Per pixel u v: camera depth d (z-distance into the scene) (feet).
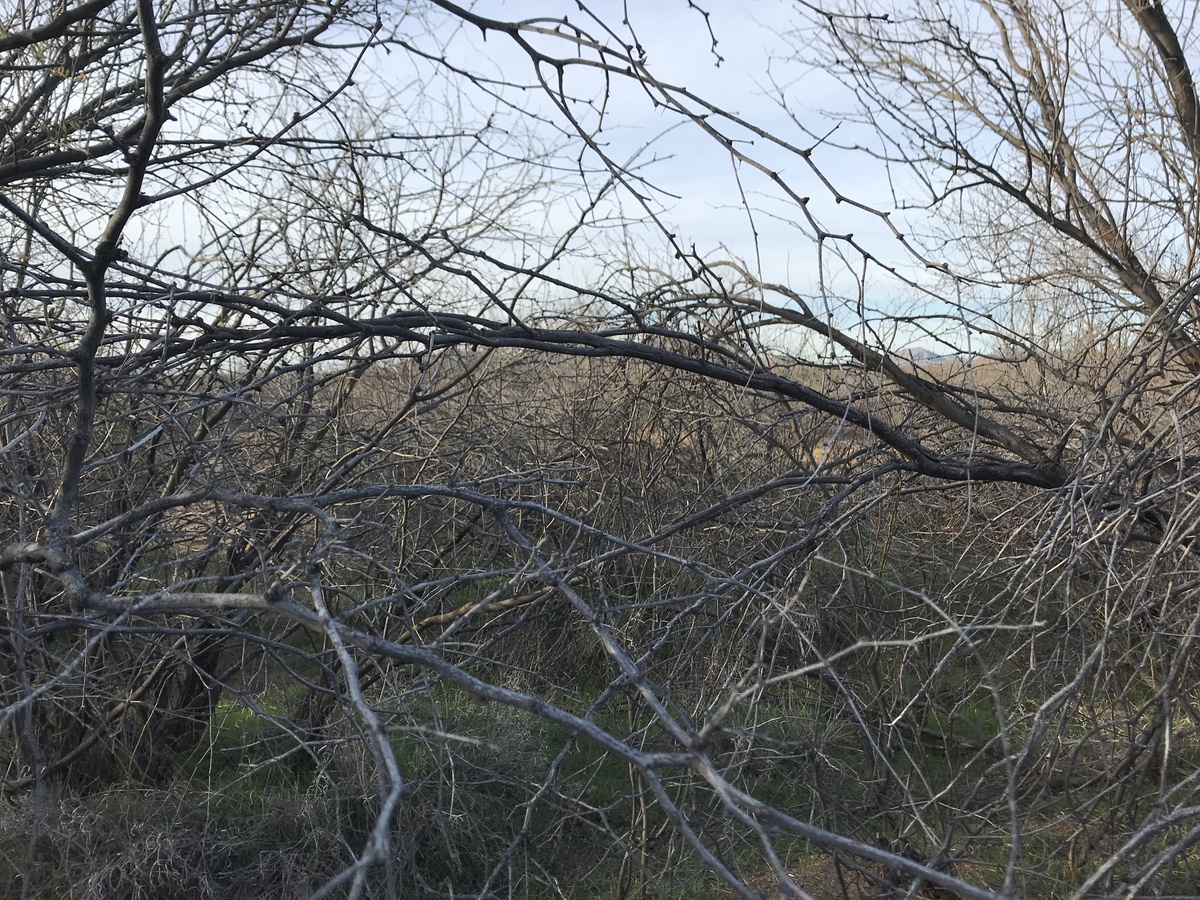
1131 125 15.84
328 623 5.77
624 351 12.53
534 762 15.05
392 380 17.88
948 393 15.03
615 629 13.23
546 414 16.96
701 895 12.43
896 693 13.28
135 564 14.78
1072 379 15.93
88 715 14.55
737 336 14.40
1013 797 6.40
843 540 14.15
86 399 7.95
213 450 11.34
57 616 9.32
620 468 14.44
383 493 8.76
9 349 9.60
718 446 15.53
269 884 12.98
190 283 11.41
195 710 15.16
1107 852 11.39
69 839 12.82
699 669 13.44
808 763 12.72
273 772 15.24
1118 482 13.23
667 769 13.28
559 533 15.70
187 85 11.95
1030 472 14.11
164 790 14.48
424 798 13.79
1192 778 8.63
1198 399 13.80
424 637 15.96
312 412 14.24
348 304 12.38
